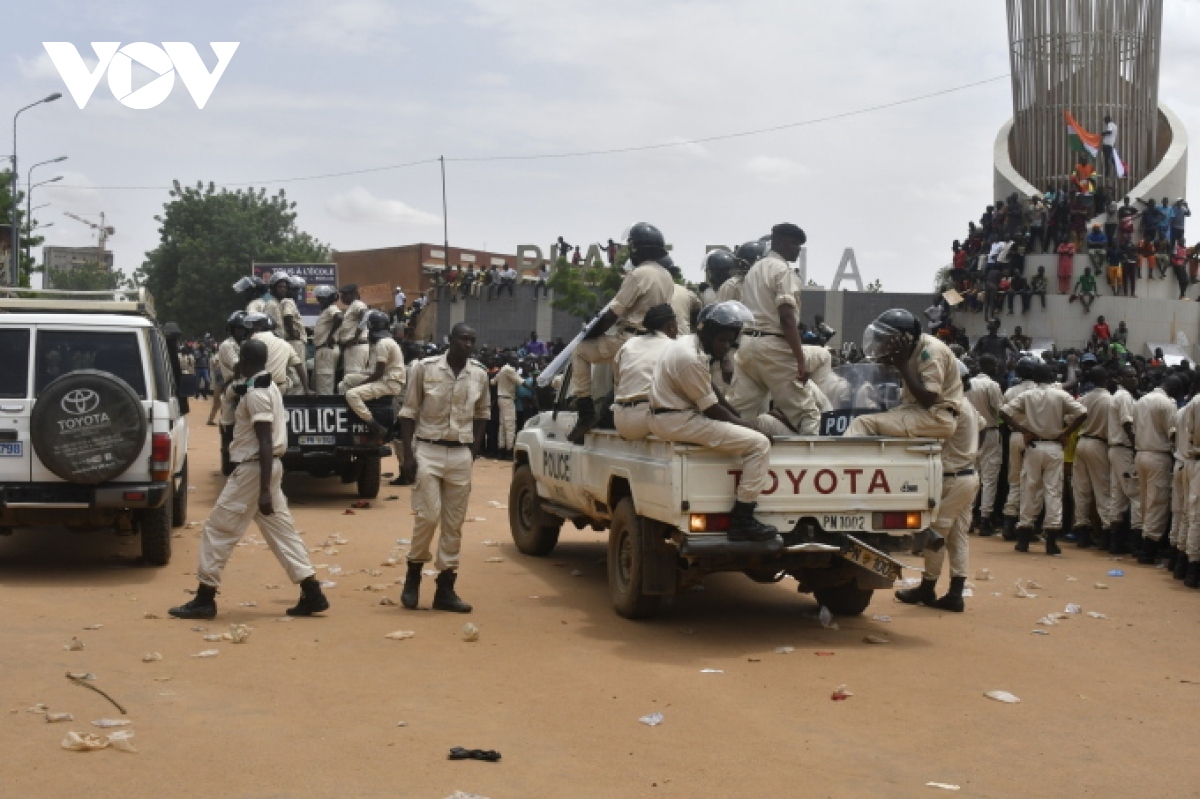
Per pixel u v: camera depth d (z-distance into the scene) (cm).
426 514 832
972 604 934
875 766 527
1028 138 3569
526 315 4406
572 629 801
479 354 2316
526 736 554
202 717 569
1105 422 1255
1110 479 1245
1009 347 2806
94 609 820
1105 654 771
